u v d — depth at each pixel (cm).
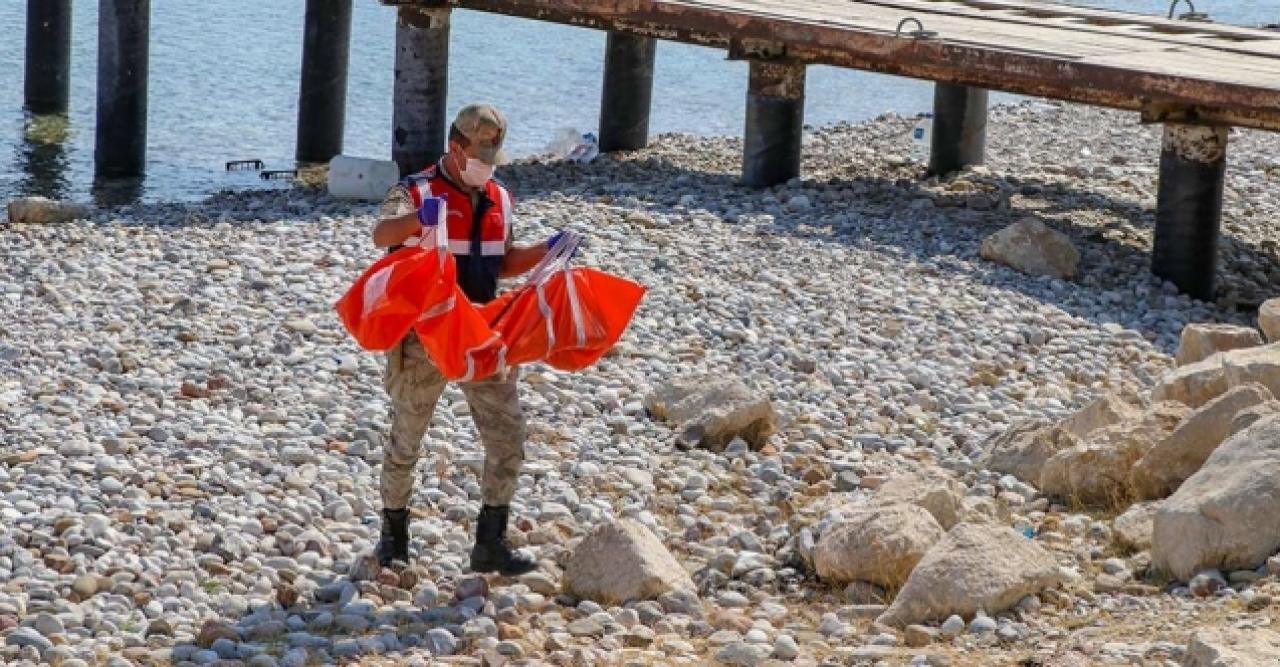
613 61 2711
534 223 1958
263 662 870
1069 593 963
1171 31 2361
